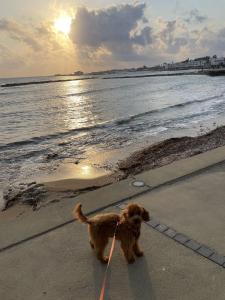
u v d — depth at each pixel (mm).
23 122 8539
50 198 2775
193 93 15625
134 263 1385
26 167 4160
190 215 1756
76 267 1378
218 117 7906
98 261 1410
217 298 1172
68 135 6352
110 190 2094
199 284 1245
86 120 8352
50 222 1730
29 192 2951
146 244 1508
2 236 1620
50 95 19000
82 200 1974
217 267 1336
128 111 9766
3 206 2742
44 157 4656
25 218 1790
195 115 8375
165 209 1831
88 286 1266
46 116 9609
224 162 2523
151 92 17484
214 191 2041
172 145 4539
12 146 5508
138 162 3891
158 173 2336
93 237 1377
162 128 6672
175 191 2061
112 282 1281
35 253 1482
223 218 1717
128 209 1336
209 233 1579
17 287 1275
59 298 1210
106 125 7293
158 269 1344
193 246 1475
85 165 4117
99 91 20641
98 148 5109
